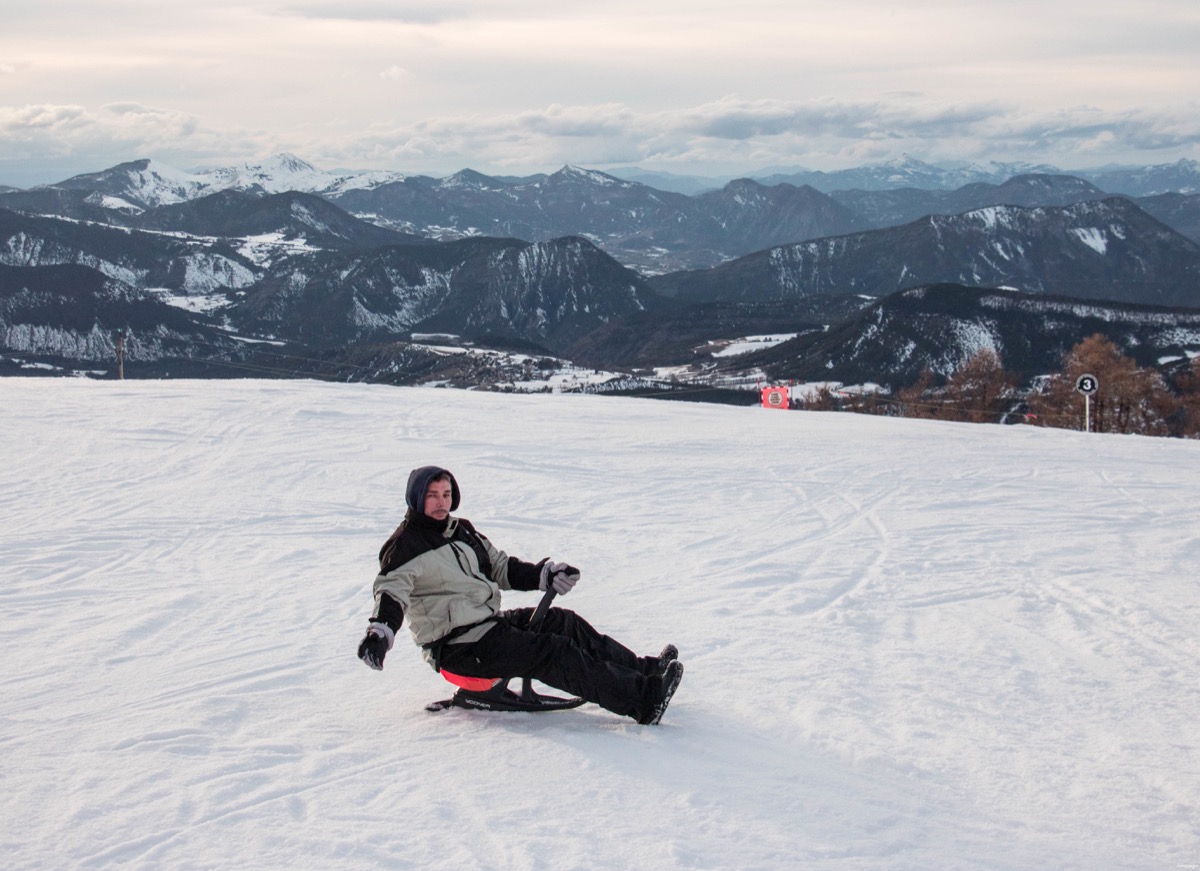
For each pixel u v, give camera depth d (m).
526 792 3.81
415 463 14.61
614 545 9.54
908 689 5.32
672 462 15.08
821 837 3.50
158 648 6.31
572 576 4.67
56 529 10.24
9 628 6.79
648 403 24.59
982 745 4.51
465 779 3.95
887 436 18.70
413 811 3.64
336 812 3.63
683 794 3.82
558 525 10.52
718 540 9.78
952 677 5.54
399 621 4.41
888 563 8.72
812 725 4.70
